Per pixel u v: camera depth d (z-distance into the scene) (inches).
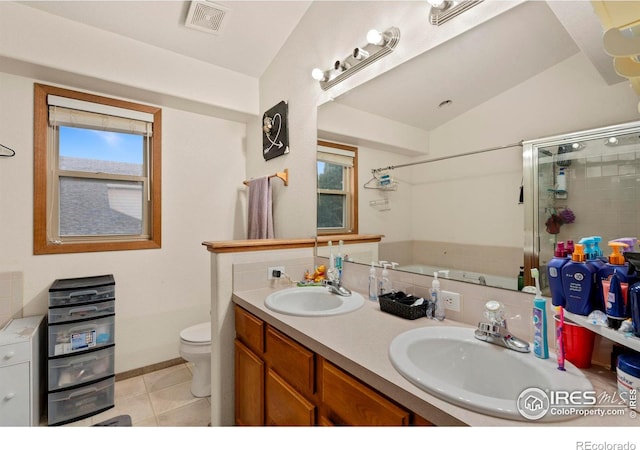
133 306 93.5
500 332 38.5
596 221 35.5
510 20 43.8
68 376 74.3
